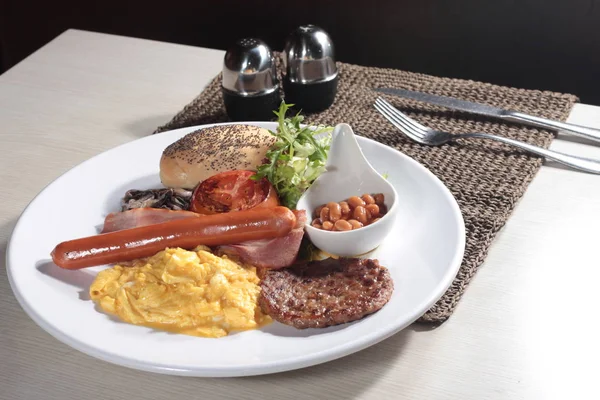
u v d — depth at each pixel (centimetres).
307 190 59
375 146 65
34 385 48
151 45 93
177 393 47
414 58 123
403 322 47
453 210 57
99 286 51
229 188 60
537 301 53
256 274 53
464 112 76
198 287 51
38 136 75
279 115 63
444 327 51
